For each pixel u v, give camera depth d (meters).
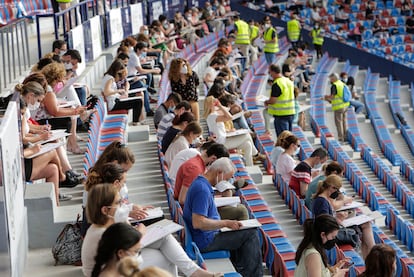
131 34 27.94
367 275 8.53
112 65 17.50
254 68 31.16
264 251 11.73
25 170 11.02
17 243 9.03
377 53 44.31
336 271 9.29
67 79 15.98
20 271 9.17
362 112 34.28
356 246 12.02
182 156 12.41
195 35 32.34
